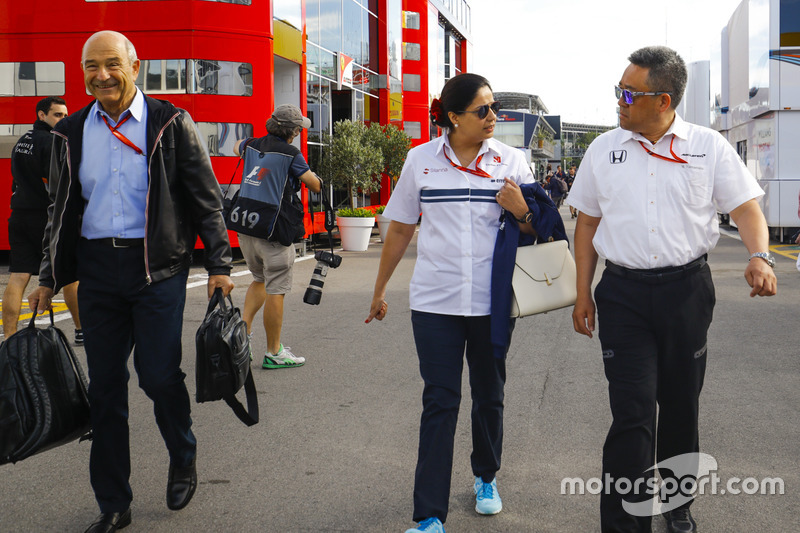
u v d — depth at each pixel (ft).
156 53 46.65
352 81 82.23
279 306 20.66
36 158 19.98
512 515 11.48
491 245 10.88
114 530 10.85
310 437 15.12
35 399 10.08
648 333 9.87
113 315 10.81
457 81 10.68
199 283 38.55
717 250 51.34
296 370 20.70
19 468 13.61
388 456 14.03
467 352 11.46
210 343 10.61
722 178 9.71
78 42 46.70
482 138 10.78
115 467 10.98
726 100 72.69
